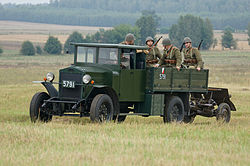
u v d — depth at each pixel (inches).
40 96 1465.3
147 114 1529.3
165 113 1588.3
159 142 1072.8
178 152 969.5
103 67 1482.5
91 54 1505.9
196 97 1775.3
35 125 1333.7
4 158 881.5
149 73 1542.8
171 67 1594.5
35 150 960.9
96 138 1100.5
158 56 1648.6
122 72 1470.2
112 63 1471.5
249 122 1743.4
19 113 1827.0
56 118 1648.6
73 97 1429.6
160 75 1547.7
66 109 1478.8
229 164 870.4
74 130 1217.4
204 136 1222.3
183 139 1151.6
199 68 1652.3
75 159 875.4
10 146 997.8
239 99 2881.4
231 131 1336.1
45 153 920.9
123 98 1483.8
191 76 1643.7
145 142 1066.1
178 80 1601.9
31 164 835.4
